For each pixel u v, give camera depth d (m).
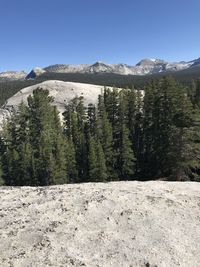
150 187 23.75
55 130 70.00
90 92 128.12
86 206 19.67
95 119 73.56
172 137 53.88
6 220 18.62
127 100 74.56
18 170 63.16
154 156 66.44
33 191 23.81
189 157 51.47
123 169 64.94
